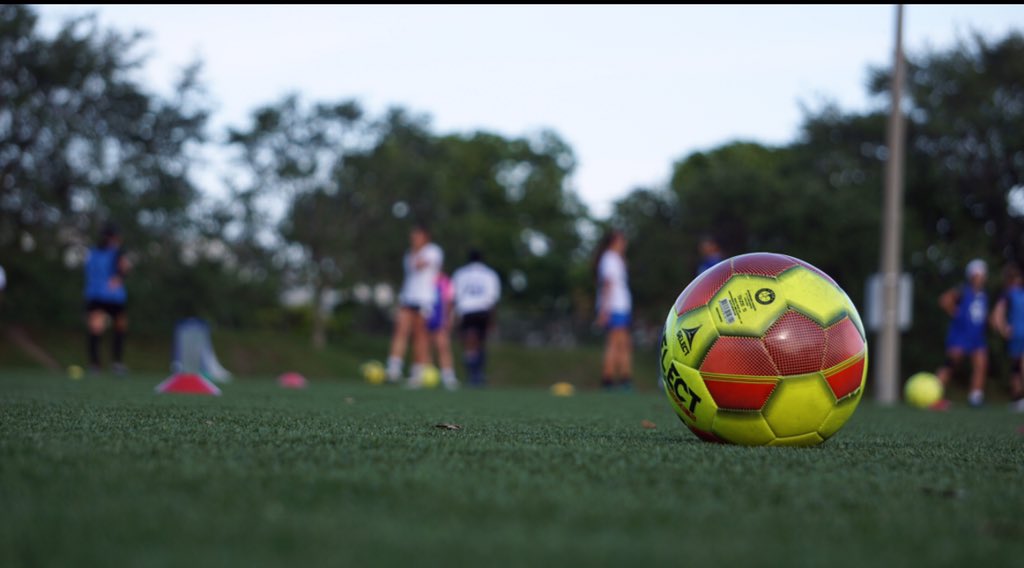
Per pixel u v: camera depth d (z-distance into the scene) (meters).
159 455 2.88
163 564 1.61
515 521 2.02
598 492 2.39
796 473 2.86
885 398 16.69
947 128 33.75
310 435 3.73
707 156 53.50
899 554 1.83
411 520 2.00
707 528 2.01
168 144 29.22
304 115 36.25
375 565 1.63
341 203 37.62
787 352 3.74
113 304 15.27
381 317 46.06
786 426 3.80
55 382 10.57
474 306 17.06
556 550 1.77
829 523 2.10
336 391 10.28
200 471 2.55
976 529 2.08
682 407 3.99
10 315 27.86
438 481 2.49
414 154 39.25
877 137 36.91
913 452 3.85
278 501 2.16
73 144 27.89
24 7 27.03
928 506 2.36
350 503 2.16
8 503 2.09
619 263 14.89
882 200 35.62
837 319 3.81
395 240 37.53
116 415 4.66
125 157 29.00
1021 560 1.82
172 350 30.69
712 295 3.89
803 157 38.78
